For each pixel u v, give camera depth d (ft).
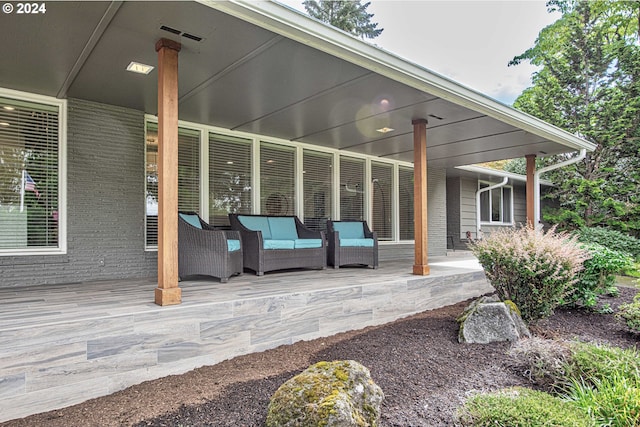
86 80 12.73
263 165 20.30
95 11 8.60
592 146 22.58
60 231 14.26
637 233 36.78
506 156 25.18
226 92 13.78
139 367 8.79
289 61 11.30
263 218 19.02
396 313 14.64
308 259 17.88
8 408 7.24
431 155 24.97
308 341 11.80
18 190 13.66
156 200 16.71
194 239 14.14
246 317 10.57
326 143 22.06
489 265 13.93
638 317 13.56
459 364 10.13
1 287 12.96
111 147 15.38
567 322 14.90
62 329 7.89
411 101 14.66
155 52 10.69
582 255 13.56
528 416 6.62
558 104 41.16
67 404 7.83
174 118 10.12
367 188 25.16
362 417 6.34
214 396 7.89
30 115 13.93
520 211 42.93
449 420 7.22
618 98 37.01
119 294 11.46
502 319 11.76
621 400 7.54
